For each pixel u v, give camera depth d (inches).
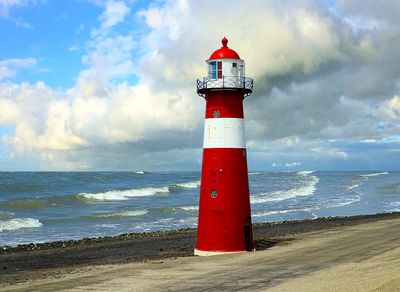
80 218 1577.3
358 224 1284.4
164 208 1831.9
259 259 736.3
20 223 1424.7
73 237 1229.1
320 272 612.7
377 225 1224.8
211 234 813.2
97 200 2202.3
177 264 730.8
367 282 531.5
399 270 586.6
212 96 820.0
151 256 882.8
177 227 1407.5
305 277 585.9
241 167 823.1
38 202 1948.8
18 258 896.9
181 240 1110.4
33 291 580.4
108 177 3885.3
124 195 2440.9
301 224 1360.7
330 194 2659.9
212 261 738.8
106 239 1143.0
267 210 1846.7
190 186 3198.8
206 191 822.5
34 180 3164.4
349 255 745.0
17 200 1914.4
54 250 986.7
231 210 810.2
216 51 817.5
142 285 587.2
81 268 761.0
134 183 3400.6
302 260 714.8
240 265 691.4
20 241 1163.3
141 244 1055.6
